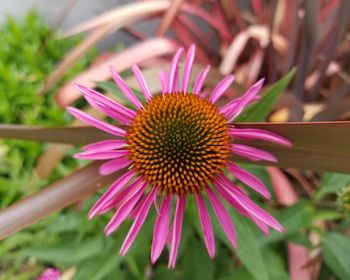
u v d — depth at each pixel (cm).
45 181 28
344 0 25
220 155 14
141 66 31
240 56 36
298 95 29
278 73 33
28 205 14
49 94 34
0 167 30
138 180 14
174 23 32
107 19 30
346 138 12
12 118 32
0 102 32
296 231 17
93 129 16
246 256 15
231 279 18
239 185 19
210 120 14
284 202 21
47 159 26
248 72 31
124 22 30
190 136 14
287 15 32
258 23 35
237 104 14
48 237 25
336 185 17
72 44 37
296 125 12
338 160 13
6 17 37
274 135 13
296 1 27
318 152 13
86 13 38
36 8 38
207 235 14
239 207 14
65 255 19
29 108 33
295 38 28
